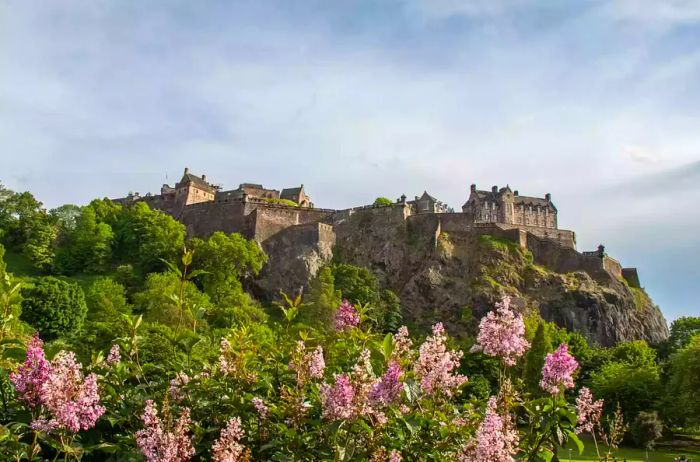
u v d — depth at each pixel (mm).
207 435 10273
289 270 117312
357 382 8992
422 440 10000
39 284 75188
